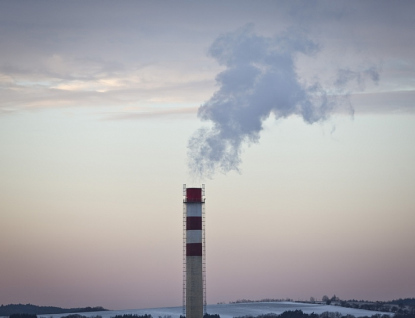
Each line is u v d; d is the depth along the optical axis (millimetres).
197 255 138875
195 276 138500
